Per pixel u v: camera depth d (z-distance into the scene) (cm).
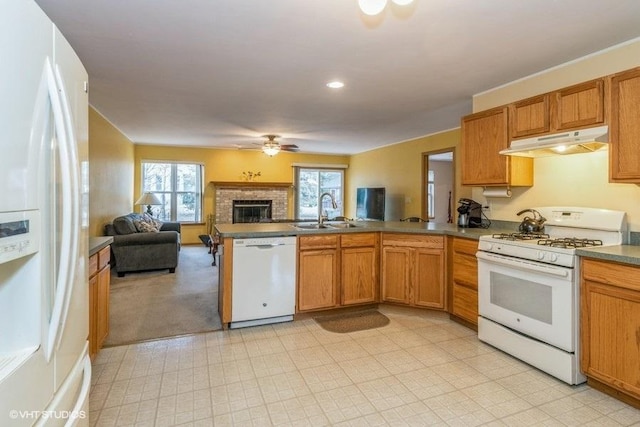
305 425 177
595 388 212
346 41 245
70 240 106
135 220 566
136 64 291
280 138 679
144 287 441
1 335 89
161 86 349
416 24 219
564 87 271
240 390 209
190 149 805
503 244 259
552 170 296
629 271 189
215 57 276
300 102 409
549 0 190
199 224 816
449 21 214
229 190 830
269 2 196
